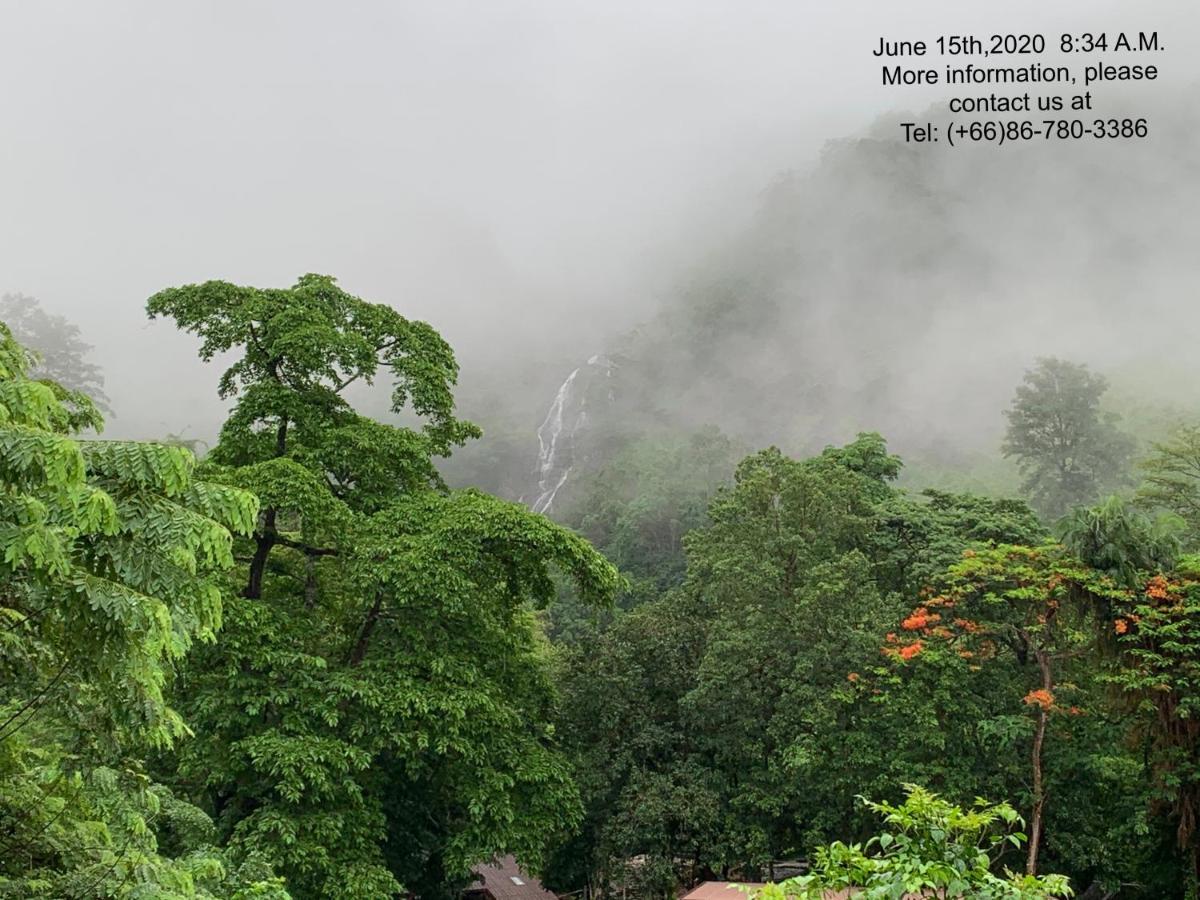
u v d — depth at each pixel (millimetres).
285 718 15414
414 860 20047
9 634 6039
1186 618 19250
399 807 19203
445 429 21125
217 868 7984
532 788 18078
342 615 19719
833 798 21703
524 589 19875
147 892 5809
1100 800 22078
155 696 6445
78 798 6656
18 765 6438
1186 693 19156
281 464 16312
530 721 21453
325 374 18766
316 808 15250
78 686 6434
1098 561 20609
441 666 16750
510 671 20406
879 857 4855
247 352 19453
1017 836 4754
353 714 16797
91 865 6031
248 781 15992
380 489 19375
